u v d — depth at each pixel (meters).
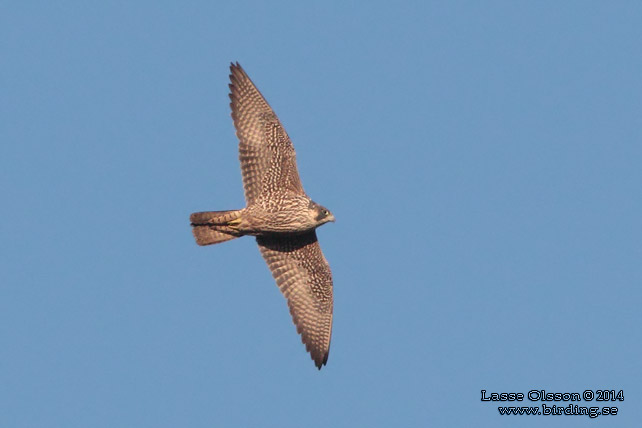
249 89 23.19
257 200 22.84
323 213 23.00
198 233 22.91
